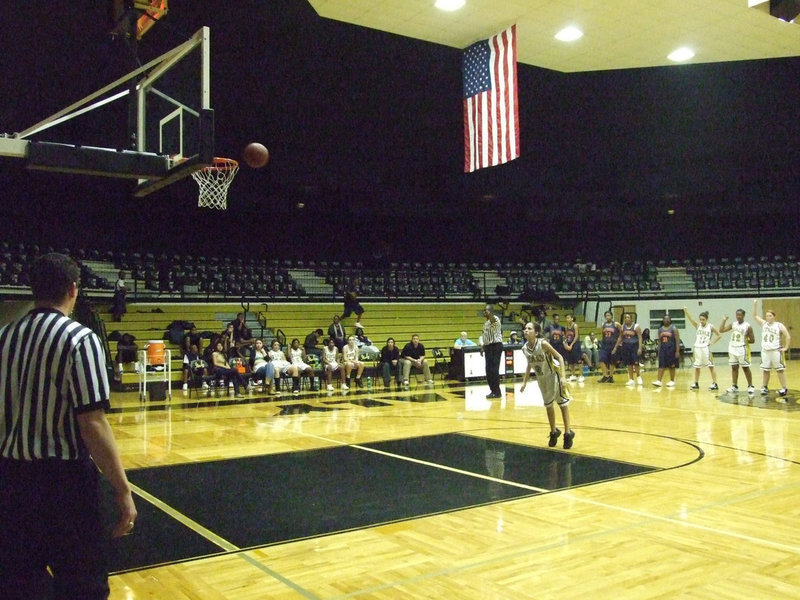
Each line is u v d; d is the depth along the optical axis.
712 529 4.87
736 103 20.72
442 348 22.19
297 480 6.75
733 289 27.06
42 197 20.78
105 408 2.57
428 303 24.89
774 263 27.41
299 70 17.42
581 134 23.05
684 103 20.69
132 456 8.16
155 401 14.38
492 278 27.62
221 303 21.23
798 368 21.05
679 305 26.52
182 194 22.03
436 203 26.42
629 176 26.06
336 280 25.05
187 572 4.16
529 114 21.44
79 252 20.83
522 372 19.66
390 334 22.80
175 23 14.27
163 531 5.04
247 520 5.32
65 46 14.08
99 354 2.61
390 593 3.78
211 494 6.20
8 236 20.06
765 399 13.07
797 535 4.72
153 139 6.23
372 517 5.35
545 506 5.57
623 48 11.34
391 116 20.66
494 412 11.84
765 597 3.65
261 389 16.98
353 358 16.73
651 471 6.83
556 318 24.25
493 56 10.83
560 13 10.09
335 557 4.41
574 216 27.53
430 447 8.48
